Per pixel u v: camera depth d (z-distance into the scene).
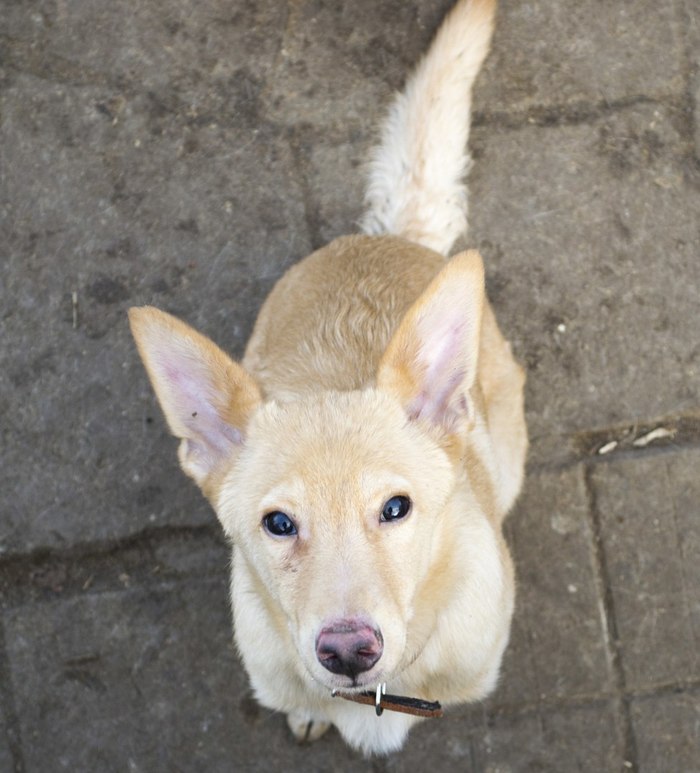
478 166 1.31
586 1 1.32
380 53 1.33
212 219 1.32
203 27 1.33
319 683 0.98
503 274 1.30
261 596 1.03
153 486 1.27
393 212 1.26
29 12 1.33
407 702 1.05
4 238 1.31
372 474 0.96
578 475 1.26
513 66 1.32
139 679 1.24
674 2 1.32
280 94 1.33
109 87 1.33
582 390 1.28
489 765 1.22
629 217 1.30
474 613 1.05
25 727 1.24
